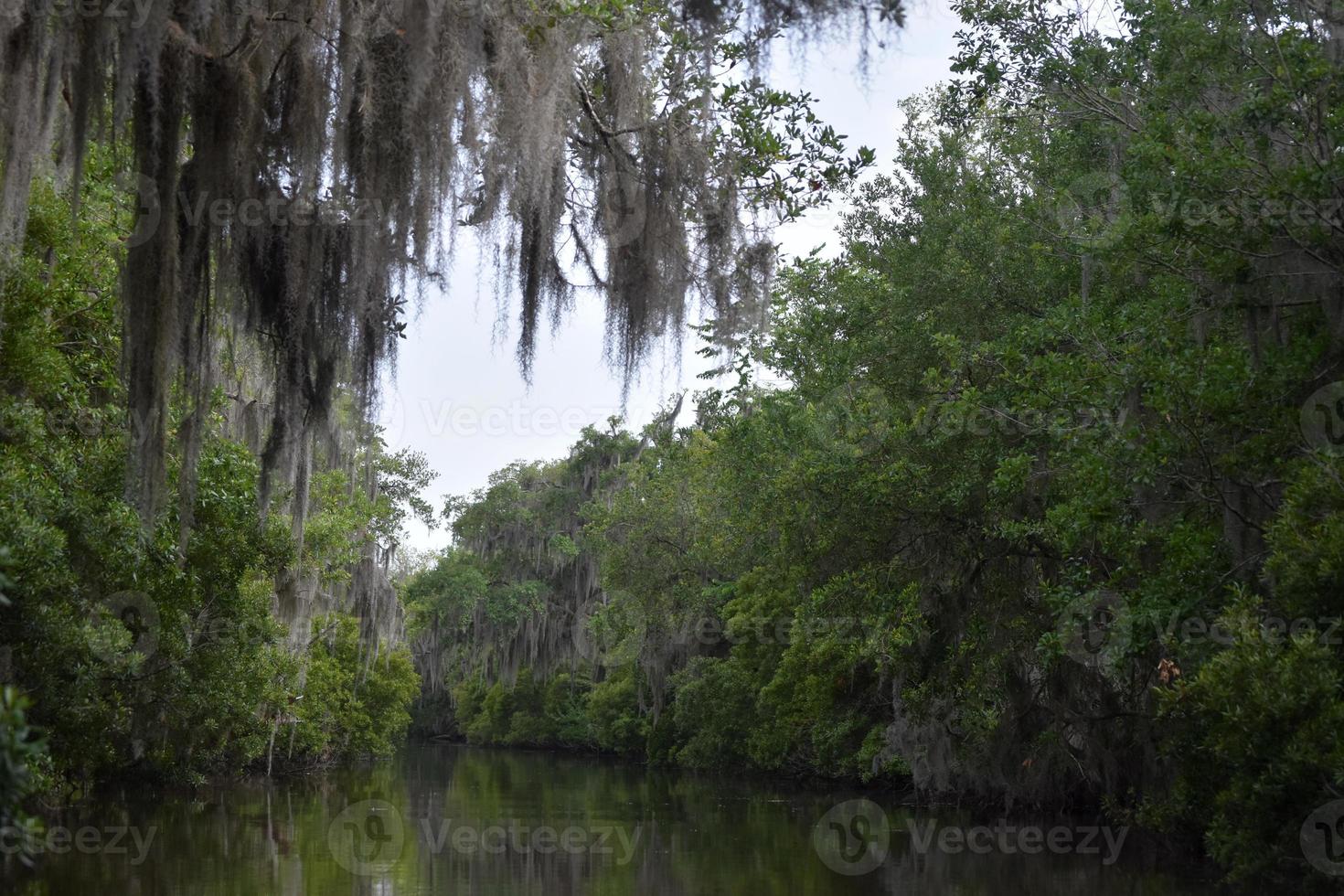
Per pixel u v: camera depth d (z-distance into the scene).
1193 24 14.73
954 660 22.80
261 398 21.86
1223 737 13.05
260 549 21.67
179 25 11.73
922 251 21.70
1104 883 15.86
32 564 14.50
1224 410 13.55
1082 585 16.80
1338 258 13.67
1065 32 18.98
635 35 12.95
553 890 15.20
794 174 14.56
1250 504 14.42
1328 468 12.15
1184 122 14.58
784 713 32.72
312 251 13.41
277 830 21.62
